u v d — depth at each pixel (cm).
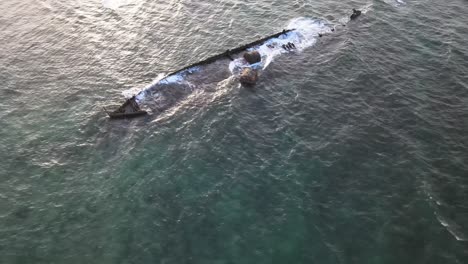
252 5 6141
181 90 4622
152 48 5334
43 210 3409
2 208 3412
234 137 4066
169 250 3098
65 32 5659
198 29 5656
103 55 5231
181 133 4128
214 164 3797
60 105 4494
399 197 3438
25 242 3161
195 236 3192
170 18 5891
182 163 3812
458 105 4359
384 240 3127
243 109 4384
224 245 3122
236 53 5134
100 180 3669
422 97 4466
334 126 4144
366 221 3262
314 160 3797
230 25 5716
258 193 3519
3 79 4841
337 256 3030
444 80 4706
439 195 3441
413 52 5156
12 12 6091
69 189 3588
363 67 4906
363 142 3953
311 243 3122
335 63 4994
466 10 6019
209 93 4600
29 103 4519
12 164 3816
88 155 3909
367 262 2989
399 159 3769
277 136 4066
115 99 4566
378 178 3603
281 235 3181
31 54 5253
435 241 3106
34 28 5747
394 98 4459
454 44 5278
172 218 3331
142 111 4316
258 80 4756
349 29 5597
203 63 4956
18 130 4181
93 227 3275
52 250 3109
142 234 3216
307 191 3522
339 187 3544
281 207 3394
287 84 4706
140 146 3991
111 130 4172
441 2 6222
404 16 5862
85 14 6025
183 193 3541
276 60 5062
